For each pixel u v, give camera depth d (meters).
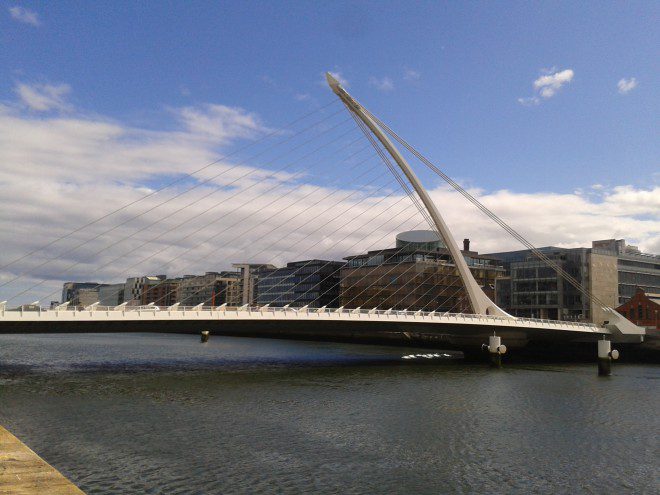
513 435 29.02
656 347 77.56
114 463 22.22
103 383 44.75
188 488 19.53
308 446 25.75
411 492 19.91
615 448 26.73
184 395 39.59
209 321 54.19
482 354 80.94
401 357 81.56
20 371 52.41
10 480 7.57
